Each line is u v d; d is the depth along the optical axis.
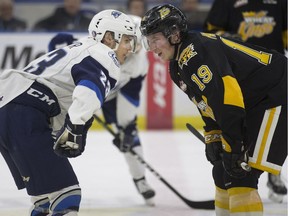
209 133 9.18
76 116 8.05
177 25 8.33
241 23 13.62
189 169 16.23
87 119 8.15
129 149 12.66
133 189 14.12
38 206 9.55
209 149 9.14
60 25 23.12
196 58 8.14
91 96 8.16
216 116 8.03
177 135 21.77
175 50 8.51
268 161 8.55
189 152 18.59
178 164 16.86
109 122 13.35
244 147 8.18
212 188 14.16
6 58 22.70
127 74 12.20
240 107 7.88
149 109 23.06
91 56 8.62
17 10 25.73
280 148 8.63
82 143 8.38
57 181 8.63
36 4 25.73
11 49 22.70
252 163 8.53
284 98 8.64
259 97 8.62
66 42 12.03
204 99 8.20
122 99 12.56
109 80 8.62
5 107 8.75
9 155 9.17
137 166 12.71
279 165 8.68
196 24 22.89
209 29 14.01
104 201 13.00
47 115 8.84
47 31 22.95
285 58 8.95
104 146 19.67
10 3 23.59
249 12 13.52
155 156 18.02
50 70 8.83
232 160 8.09
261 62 8.68
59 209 8.70
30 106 8.72
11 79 8.92
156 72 22.95
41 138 8.68
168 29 8.31
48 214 9.55
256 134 8.58
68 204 8.68
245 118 8.28
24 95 8.75
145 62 12.48
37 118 8.70
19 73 8.91
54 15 23.23
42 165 8.63
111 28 8.99
